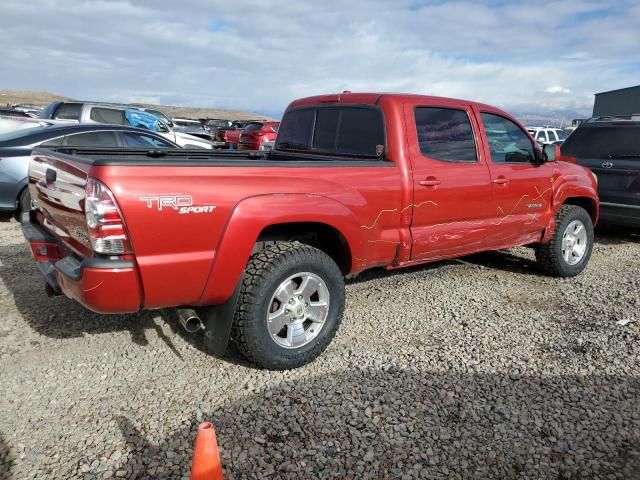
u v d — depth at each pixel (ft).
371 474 8.61
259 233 10.94
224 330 11.09
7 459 8.70
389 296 16.93
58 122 30.17
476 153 15.78
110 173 9.13
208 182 10.14
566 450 9.32
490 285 18.33
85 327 13.75
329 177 12.10
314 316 12.03
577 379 11.77
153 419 9.89
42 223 12.94
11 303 15.14
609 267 21.33
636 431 9.91
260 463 8.75
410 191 13.70
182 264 9.96
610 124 25.80
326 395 10.84
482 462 8.96
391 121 13.82
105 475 8.40
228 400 10.57
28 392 10.69
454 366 12.23
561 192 18.49
